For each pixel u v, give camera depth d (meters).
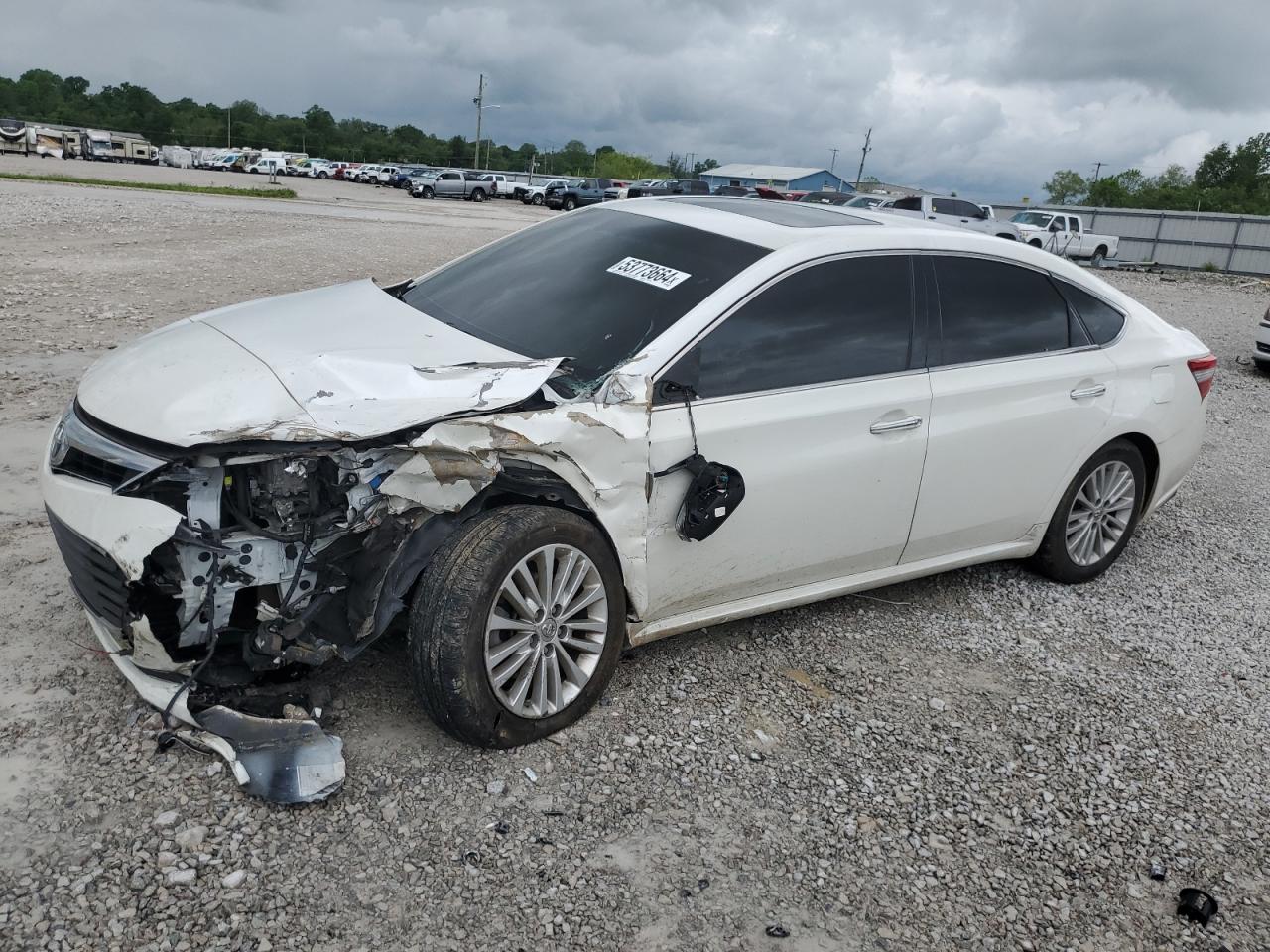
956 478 4.36
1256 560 5.93
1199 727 4.03
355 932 2.50
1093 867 3.13
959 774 3.51
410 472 2.96
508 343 3.72
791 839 3.06
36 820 2.71
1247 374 12.51
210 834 2.74
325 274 13.76
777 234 4.07
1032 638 4.62
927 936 2.76
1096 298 5.02
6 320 8.79
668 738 3.48
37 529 4.53
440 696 3.07
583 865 2.83
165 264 13.40
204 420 2.93
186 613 2.95
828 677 4.04
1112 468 5.11
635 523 3.41
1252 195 80.44
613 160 129.62
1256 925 2.97
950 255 4.42
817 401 3.82
